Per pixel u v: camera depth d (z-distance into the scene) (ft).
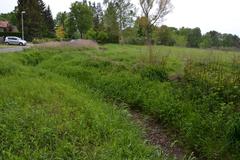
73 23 237.66
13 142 21.97
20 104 29.09
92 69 55.52
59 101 31.91
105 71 53.62
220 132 28.71
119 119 31.17
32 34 208.64
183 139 30.50
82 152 22.04
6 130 23.16
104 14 181.16
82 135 24.44
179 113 34.35
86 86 45.60
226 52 65.62
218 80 36.63
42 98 31.81
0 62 49.11
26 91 33.58
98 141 24.14
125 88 45.01
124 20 174.29
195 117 32.07
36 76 45.80
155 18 158.61
